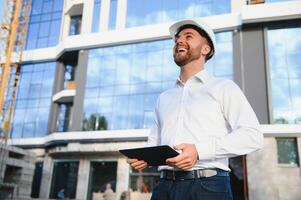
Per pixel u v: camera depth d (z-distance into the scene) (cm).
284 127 2027
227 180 255
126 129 2416
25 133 3094
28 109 3164
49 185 2689
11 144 3058
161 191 263
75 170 2600
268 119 2089
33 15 3491
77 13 3241
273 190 1945
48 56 3203
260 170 1991
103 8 2862
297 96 2111
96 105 2600
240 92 269
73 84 3030
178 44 295
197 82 288
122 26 2738
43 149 2928
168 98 304
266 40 2250
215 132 260
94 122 2555
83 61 2759
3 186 2108
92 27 2889
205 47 298
